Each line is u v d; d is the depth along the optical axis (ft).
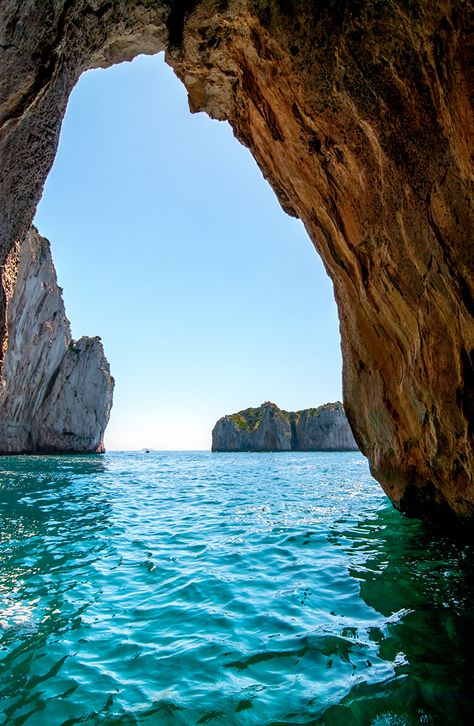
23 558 23.82
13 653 13.43
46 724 10.13
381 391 29.43
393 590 18.28
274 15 17.94
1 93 12.19
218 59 22.94
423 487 27.78
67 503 45.70
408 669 12.04
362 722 9.92
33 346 168.76
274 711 10.39
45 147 15.96
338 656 12.87
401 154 17.16
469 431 19.81
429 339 20.85
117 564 22.84
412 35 14.84
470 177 14.62
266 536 29.89
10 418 170.50
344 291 30.04
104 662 12.84
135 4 18.01
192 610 16.57
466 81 13.46
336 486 67.36
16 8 11.00
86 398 212.02
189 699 10.93
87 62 18.08
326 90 18.31
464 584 18.76
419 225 17.88
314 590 18.63
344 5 16.17
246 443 374.63
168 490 61.62
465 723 9.80
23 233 17.66
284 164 26.84
